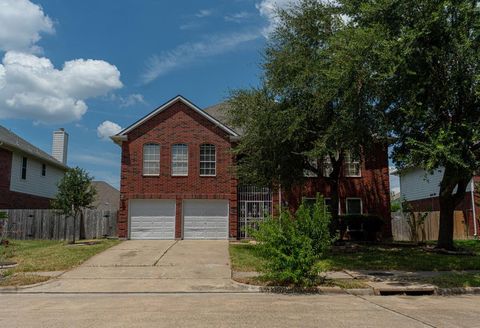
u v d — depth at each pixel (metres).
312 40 19.14
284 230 12.90
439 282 12.95
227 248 20.56
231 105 21.92
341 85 14.59
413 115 13.43
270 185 21.70
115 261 16.88
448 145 12.12
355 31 13.73
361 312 9.14
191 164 25.08
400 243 23.88
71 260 16.72
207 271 15.02
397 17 13.58
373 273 14.66
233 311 9.17
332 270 15.23
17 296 11.50
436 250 19.73
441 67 13.77
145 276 14.20
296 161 20.27
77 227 26.31
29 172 31.56
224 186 25.09
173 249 20.05
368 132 15.46
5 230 26.05
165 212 24.88
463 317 8.66
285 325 7.79
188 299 10.88
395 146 16.12
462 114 14.06
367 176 26.77
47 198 34.56
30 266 15.65
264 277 13.16
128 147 25.05
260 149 19.89
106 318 8.45
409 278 13.67
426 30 12.97
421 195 36.75
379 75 13.34
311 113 18.41
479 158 14.47
